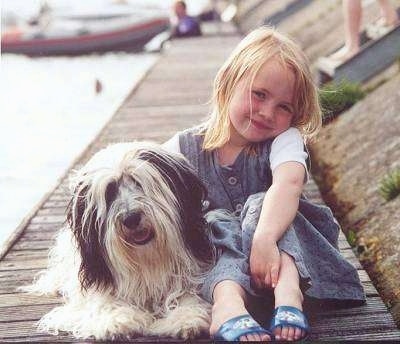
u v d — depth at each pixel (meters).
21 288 1.94
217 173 1.80
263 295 1.68
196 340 1.62
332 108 2.14
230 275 1.64
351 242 2.37
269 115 1.74
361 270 2.01
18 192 3.57
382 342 1.63
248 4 13.34
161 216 1.61
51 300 1.87
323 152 3.35
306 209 1.79
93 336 1.64
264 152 1.78
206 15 13.10
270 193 1.70
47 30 11.03
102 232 1.63
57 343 1.66
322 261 1.75
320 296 1.73
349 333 1.67
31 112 5.85
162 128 3.90
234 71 1.77
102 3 13.56
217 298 1.61
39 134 4.96
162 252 1.65
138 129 3.88
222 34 10.15
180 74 6.07
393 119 3.08
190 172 1.71
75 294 1.75
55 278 1.89
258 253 1.64
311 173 3.19
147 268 1.66
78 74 8.67
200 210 1.72
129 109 4.49
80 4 13.12
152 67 6.58
